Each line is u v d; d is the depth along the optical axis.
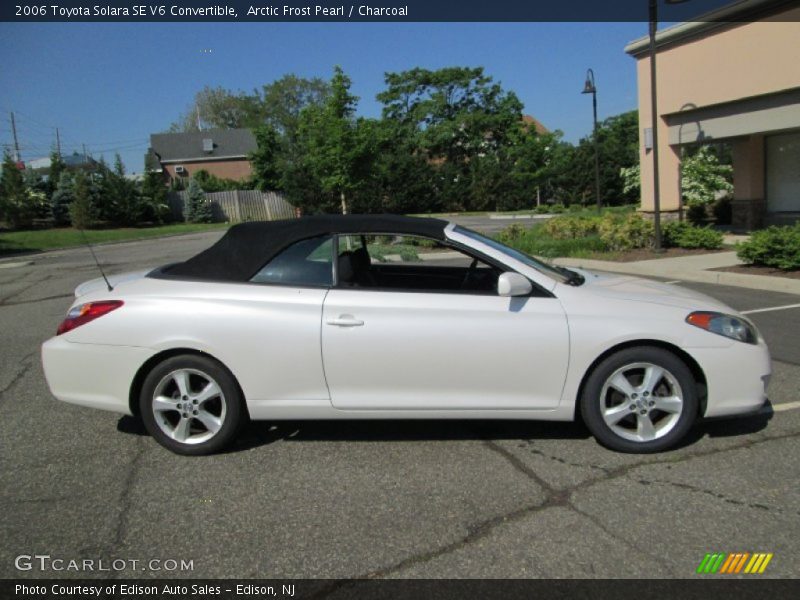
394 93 52.19
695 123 15.25
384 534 3.15
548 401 4.01
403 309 3.97
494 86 51.38
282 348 3.99
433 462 3.98
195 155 59.25
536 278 4.09
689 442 4.16
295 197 40.88
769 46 13.18
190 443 4.14
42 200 33.56
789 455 3.92
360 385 4.02
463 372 3.97
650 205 16.48
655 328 3.89
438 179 43.84
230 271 4.19
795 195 16.33
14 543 3.15
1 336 8.05
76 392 4.17
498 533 3.13
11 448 4.34
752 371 3.95
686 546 2.98
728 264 11.27
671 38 15.17
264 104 77.81
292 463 4.02
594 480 3.67
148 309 4.07
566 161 41.47
